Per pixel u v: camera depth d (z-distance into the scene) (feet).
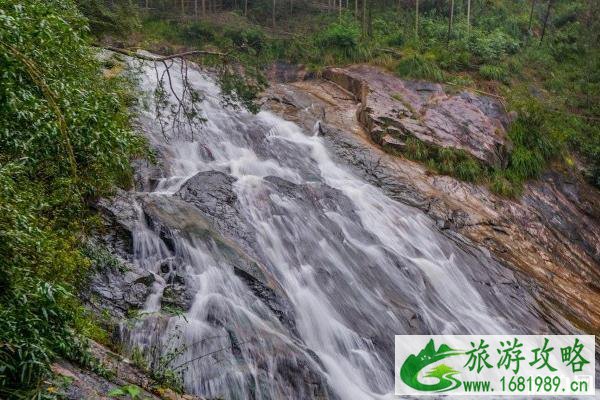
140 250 28.86
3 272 14.82
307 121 57.67
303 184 42.32
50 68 18.38
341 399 26.58
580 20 101.71
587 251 53.26
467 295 38.88
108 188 29.43
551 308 41.16
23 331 14.84
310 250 36.32
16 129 17.33
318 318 31.01
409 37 82.38
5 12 16.07
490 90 70.79
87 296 23.76
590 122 78.69
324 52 75.31
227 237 33.47
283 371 25.21
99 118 19.99
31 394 14.35
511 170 56.95
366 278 35.91
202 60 48.52
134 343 23.04
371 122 57.06
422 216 45.65
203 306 26.71
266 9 91.25
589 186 63.62
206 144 47.29
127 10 60.59
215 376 23.75
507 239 48.14
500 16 101.86
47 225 19.97
